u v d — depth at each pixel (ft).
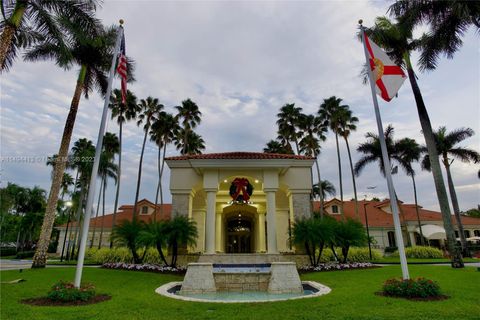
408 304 24.07
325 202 140.56
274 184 65.87
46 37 45.91
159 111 122.42
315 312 22.11
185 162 70.33
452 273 42.96
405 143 113.91
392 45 64.54
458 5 48.37
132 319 20.51
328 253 66.13
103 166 126.41
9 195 177.88
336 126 118.62
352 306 23.89
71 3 46.80
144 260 62.39
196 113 129.29
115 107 114.11
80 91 64.39
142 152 114.42
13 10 41.88
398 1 56.49
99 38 52.49
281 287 35.96
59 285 28.45
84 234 29.63
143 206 139.85
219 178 66.85
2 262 109.09
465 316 20.27
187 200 68.08
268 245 62.28
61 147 60.13
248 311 22.80
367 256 71.26
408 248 92.63
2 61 39.17
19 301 26.81
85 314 21.83
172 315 21.70
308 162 70.49
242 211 104.17
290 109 129.90
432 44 57.82
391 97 33.35
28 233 189.37
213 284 36.45
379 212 135.64
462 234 96.27
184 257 61.46
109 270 53.47
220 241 90.94
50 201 57.88
